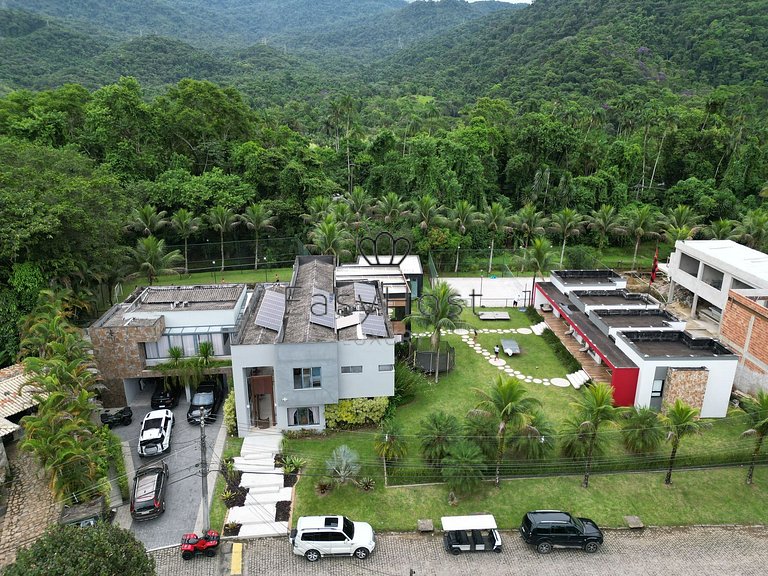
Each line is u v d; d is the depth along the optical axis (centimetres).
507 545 2820
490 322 5456
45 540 2184
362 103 18025
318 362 3403
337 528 2720
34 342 3712
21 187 4438
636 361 3800
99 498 2975
